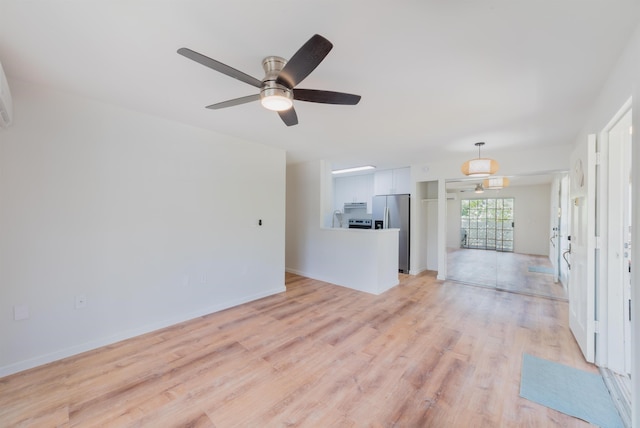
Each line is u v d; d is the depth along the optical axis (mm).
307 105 2498
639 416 1348
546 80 2021
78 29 1496
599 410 1746
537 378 2080
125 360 2314
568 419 1680
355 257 4512
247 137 3639
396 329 2943
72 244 2387
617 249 2184
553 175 4246
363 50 1675
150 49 1692
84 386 1971
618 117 1883
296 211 5605
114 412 1723
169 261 3020
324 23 1437
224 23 1446
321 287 4594
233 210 3650
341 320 3188
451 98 2350
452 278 5059
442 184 5121
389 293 4254
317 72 1935
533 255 4406
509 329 2939
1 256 2070
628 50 1562
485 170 3297
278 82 1649
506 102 2420
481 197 4805
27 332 2180
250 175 3848
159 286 2943
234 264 3672
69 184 2363
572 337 2756
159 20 1424
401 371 2176
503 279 4609
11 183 2104
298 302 3826
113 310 2623
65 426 1611
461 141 3725
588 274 2307
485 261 4777
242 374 2127
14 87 2100
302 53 1332
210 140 3369
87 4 1301
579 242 2633
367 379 2074
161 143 2930
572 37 1530
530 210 4414
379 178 6305
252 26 1473
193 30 1507
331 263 4902
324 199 5219
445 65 1840
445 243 5105
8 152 2086
